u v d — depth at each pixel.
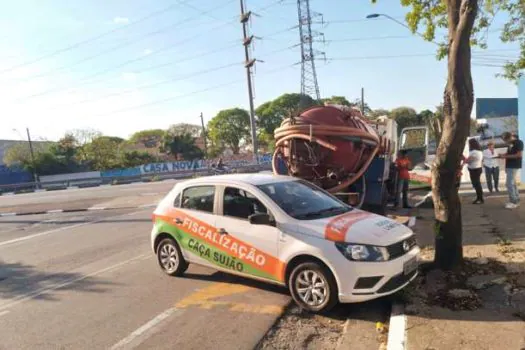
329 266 5.08
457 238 6.09
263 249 5.75
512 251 6.84
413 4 9.50
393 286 5.08
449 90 5.75
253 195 6.03
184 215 6.84
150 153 69.00
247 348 4.55
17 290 7.23
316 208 6.02
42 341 5.03
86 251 9.95
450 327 4.50
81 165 59.03
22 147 57.97
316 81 49.34
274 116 81.56
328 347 4.53
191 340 4.80
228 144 84.25
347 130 9.73
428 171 14.59
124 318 5.57
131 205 18.66
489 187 13.77
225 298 6.02
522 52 11.62
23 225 15.36
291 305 5.64
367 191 10.78
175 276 7.16
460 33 5.53
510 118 35.53
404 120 65.25
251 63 38.31
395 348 4.16
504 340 4.14
